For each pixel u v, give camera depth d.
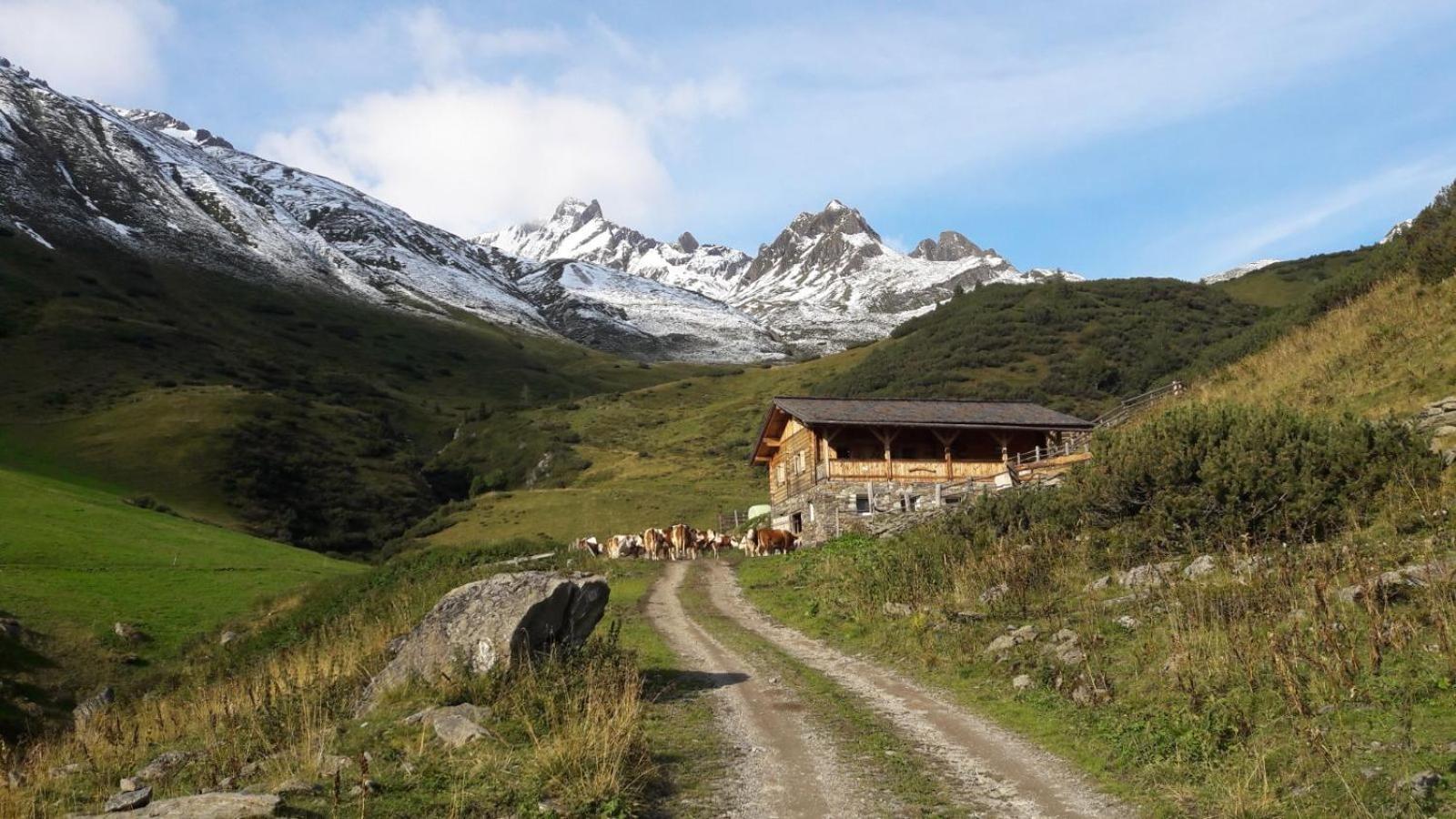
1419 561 14.88
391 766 11.54
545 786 10.77
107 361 148.25
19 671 33.50
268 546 65.88
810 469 52.66
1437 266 31.73
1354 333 31.97
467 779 11.04
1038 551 21.95
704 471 117.06
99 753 15.73
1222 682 12.77
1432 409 22.42
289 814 9.57
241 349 182.88
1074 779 11.34
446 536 98.25
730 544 51.81
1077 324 127.00
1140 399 51.81
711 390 176.50
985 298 159.00
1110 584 19.22
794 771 12.17
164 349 163.62
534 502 105.56
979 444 52.94
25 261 193.00
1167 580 17.84
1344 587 14.59
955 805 10.70
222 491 106.12
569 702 13.66
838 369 162.12
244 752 13.17
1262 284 158.25
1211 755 11.05
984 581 21.73
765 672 18.75
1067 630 16.95
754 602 29.47
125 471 105.81
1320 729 10.70
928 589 22.98
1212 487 19.58
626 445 139.75
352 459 129.62
